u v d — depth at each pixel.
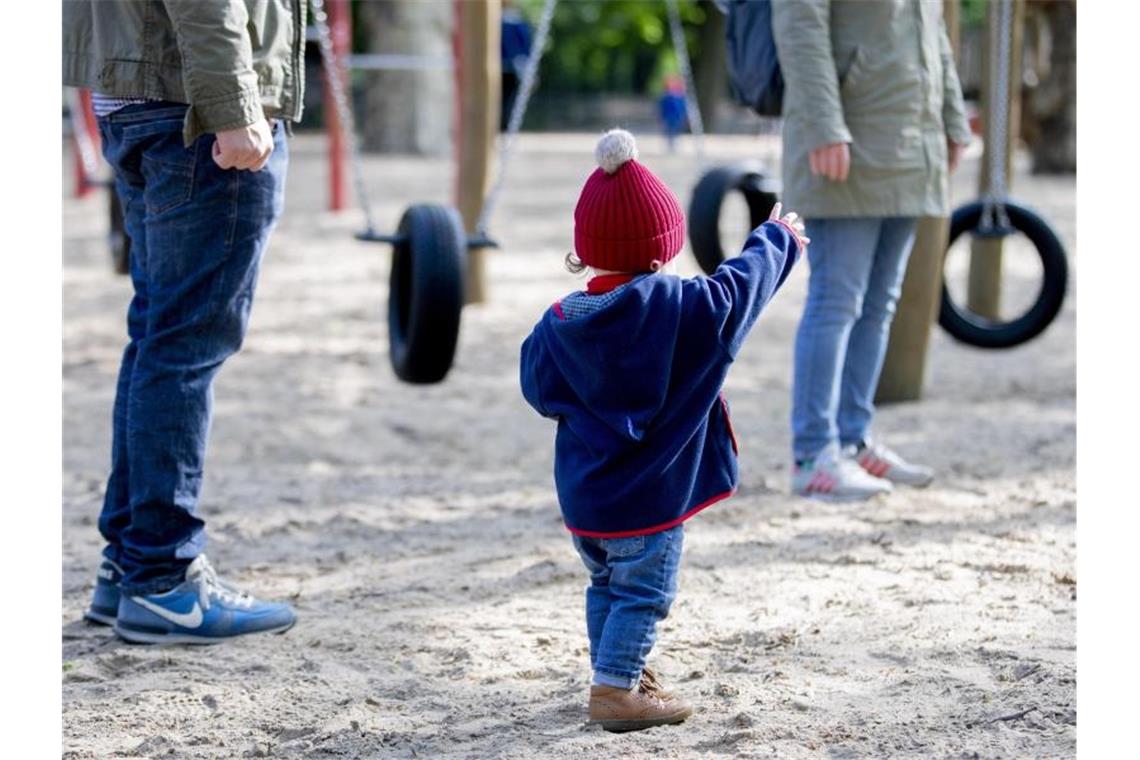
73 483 9.95
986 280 14.51
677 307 5.35
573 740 5.45
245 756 5.43
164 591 6.74
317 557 8.23
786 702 5.77
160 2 6.25
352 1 62.44
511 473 10.44
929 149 8.92
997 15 13.24
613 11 76.25
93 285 18.83
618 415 5.39
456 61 20.81
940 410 12.17
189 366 6.60
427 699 5.97
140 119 6.40
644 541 5.49
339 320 16.88
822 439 9.28
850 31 8.73
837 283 9.05
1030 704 5.66
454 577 7.75
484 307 17.61
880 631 6.66
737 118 71.38
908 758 5.18
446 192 31.70
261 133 6.16
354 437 11.53
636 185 5.40
